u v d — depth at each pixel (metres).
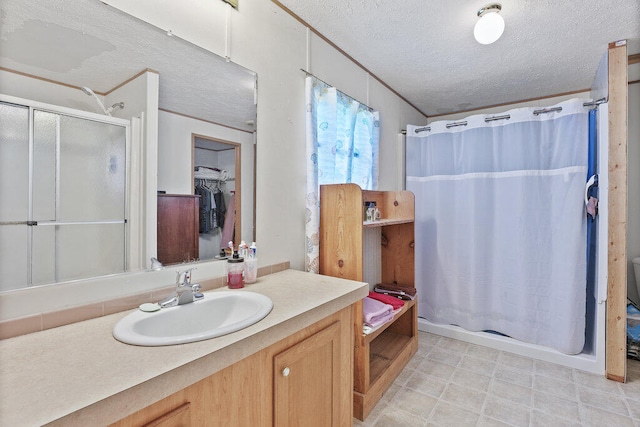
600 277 2.05
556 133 2.25
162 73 1.21
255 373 0.92
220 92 1.41
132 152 1.13
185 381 0.71
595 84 2.36
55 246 0.95
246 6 1.51
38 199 0.91
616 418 1.64
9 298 0.87
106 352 0.76
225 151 1.43
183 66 1.27
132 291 1.12
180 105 1.26
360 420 1.64
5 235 0.86
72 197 0.98
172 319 1.05
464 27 1.87
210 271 1.37
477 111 3.34
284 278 1.53
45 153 0.93
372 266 2.57
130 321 0.94
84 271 1.01
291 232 1.77
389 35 1.96
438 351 2.40
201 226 1.34
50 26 0.94
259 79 1.57
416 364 2.21
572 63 2.30
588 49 2.10
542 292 2.32
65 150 0.97
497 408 1.73
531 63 2.31
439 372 2.10
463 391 1.89
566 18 1.75
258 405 0.93
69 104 0.98
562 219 2.21
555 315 2.25
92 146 1.03
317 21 1.83
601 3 1.62
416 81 2.64
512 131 2.40
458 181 2.63
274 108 1.66
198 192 1.33
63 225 0.96
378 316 1.85
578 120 2.14
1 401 0.57
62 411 0.54
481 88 2.79
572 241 2.16
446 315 2.71
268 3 1.62
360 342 1.69
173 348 0.78
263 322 0.95
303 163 1.84
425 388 1.92
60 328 0.92
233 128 1.46
